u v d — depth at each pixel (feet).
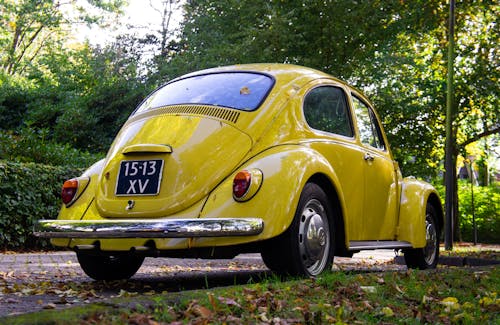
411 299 14.32
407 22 56.03
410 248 22.88
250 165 16.17
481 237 91.25
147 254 15.90
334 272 17.52
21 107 78.79
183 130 17.12
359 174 20.13
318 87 19.52
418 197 23.34
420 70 69.26
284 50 54.49
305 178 16.39
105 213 16.69
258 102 17.69
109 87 75.36
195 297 12.00
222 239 15.20
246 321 10.84
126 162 17.03
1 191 34.53
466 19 61.46
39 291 15.93
